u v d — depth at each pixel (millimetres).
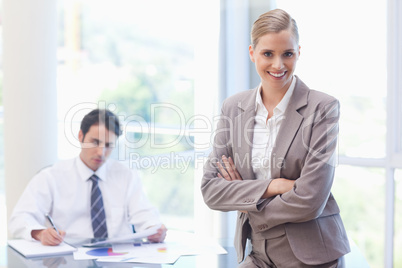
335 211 1801
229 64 3297
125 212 2502
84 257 1918
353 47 3262
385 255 3182
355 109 3328
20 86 3209
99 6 6074
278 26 1709
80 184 2482
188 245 2117
